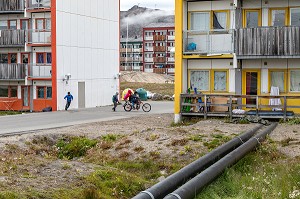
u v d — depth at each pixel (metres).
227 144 15.76
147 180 13.65
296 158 15.34
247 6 26.92
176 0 26.81
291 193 11.05
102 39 47.28
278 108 25.77
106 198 11.05
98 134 20.81
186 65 27.75
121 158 16.66
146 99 56.50
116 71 49.62
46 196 10.22
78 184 11.53
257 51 25.67
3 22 45.50
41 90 43.28
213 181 12.00
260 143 16.97
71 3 43.00
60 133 20.70
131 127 24.06
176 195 9.77
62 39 41.94
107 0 48.03
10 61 45.22
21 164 13.20
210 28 27.45
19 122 28.41
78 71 43.78
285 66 26.41
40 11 42.59
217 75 27.47
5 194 9.74
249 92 27.03
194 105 25.92
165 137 18.48
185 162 15.73
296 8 26.31
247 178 12.65
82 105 44.22
